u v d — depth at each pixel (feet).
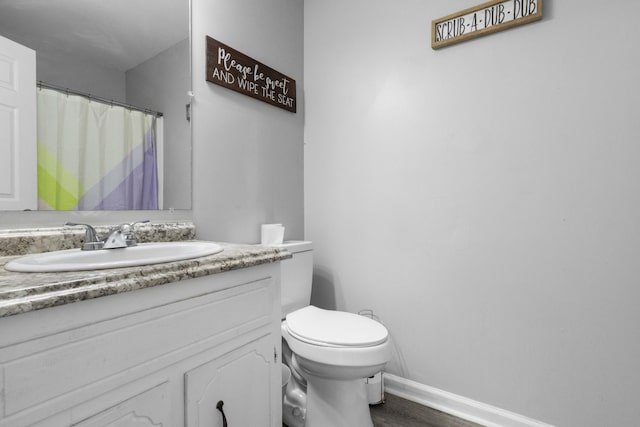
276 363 3.73
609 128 4.14
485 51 4.93
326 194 6.57
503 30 4.79
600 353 4.22
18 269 2.38
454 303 5.22
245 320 3.31
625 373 4.09
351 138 6.24
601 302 4.21
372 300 6.03
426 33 5.43
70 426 2.06
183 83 4.73
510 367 4.79
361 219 6.14
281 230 5.52
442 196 5.30
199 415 2.84
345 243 6.34
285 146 6.42
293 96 6.53
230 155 5.39
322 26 6.64
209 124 5.07
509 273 4.78
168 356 2.62
